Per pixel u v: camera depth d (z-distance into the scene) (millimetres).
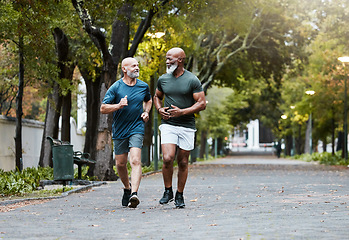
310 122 64938
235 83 44438
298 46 40875
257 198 12250
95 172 21625
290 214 8875
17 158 20547
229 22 27922
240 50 38812
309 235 6613
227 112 68000
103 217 8961
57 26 20750
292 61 42812
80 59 25219
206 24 28031
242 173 27469
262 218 8414
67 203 11820
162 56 27266
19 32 18062
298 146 78750
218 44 39781
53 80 22953
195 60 36938
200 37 35906
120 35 22344
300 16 39062
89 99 27891
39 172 19188
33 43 18953
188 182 19453
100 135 21703
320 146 105875
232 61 41906
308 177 22625
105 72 21750
